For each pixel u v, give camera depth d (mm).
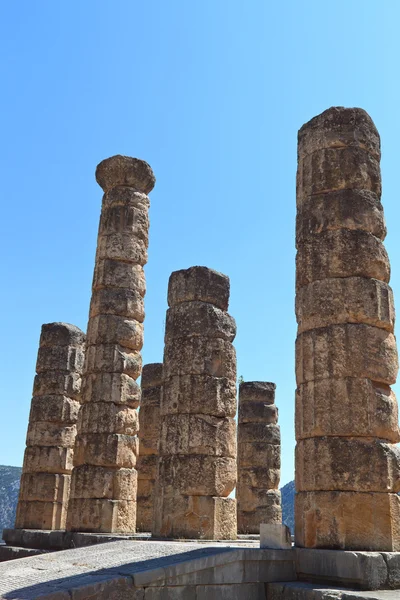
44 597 8133
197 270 16453
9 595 8445
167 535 14562
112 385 18234
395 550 10281
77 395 23094
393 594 8883
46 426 22469
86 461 17750
